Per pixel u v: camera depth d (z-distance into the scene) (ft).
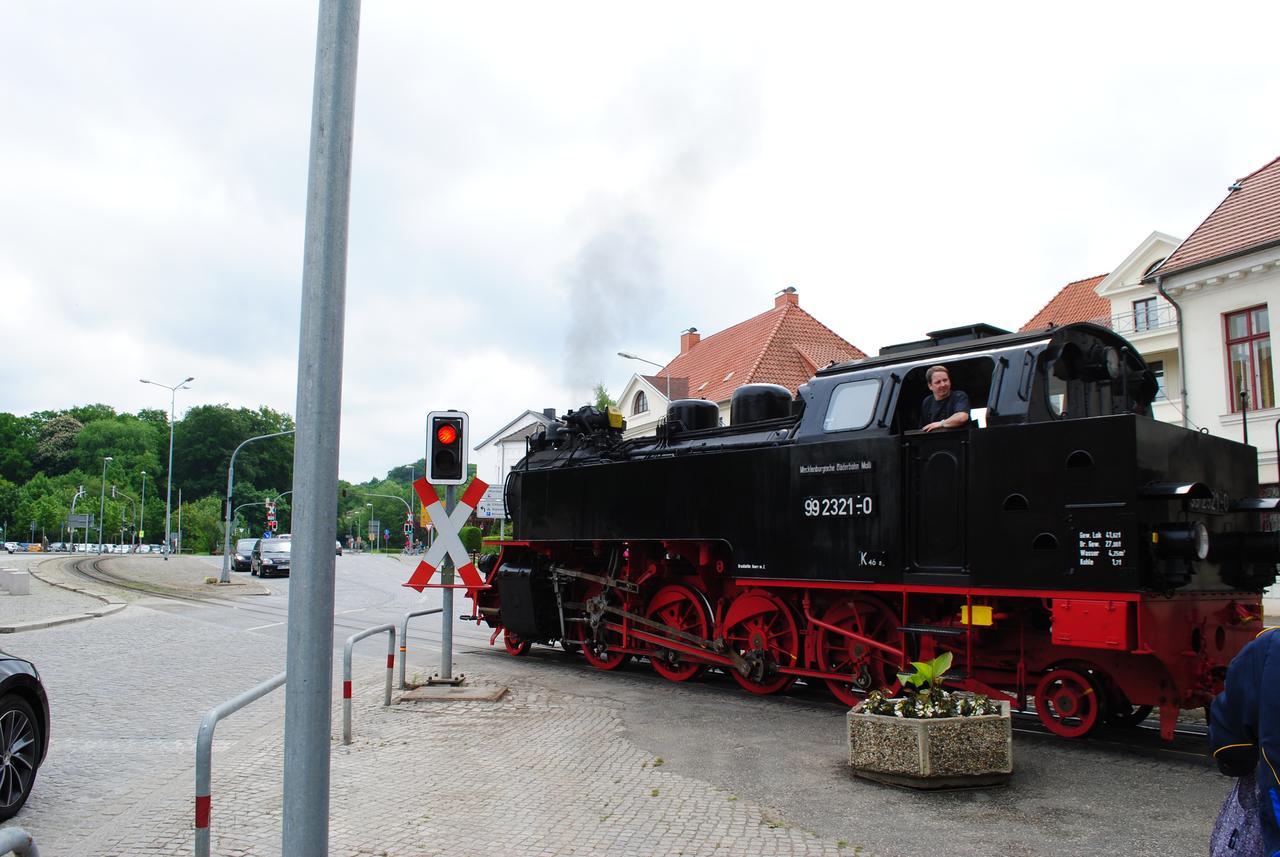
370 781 21.43
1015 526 25.34
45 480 398.42
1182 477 25.50
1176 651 23.52
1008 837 17.49
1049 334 27.55
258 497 361.51
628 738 26.12
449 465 33.71
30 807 20.47
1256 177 72.08
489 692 32.07
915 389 31.19
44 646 47.83
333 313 12.35
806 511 31.37
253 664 41.32
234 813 19.06
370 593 98.78
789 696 33.81
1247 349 67.21
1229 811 9.32
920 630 27.04
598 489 41.37
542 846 16.98
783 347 116.78
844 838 17.43
